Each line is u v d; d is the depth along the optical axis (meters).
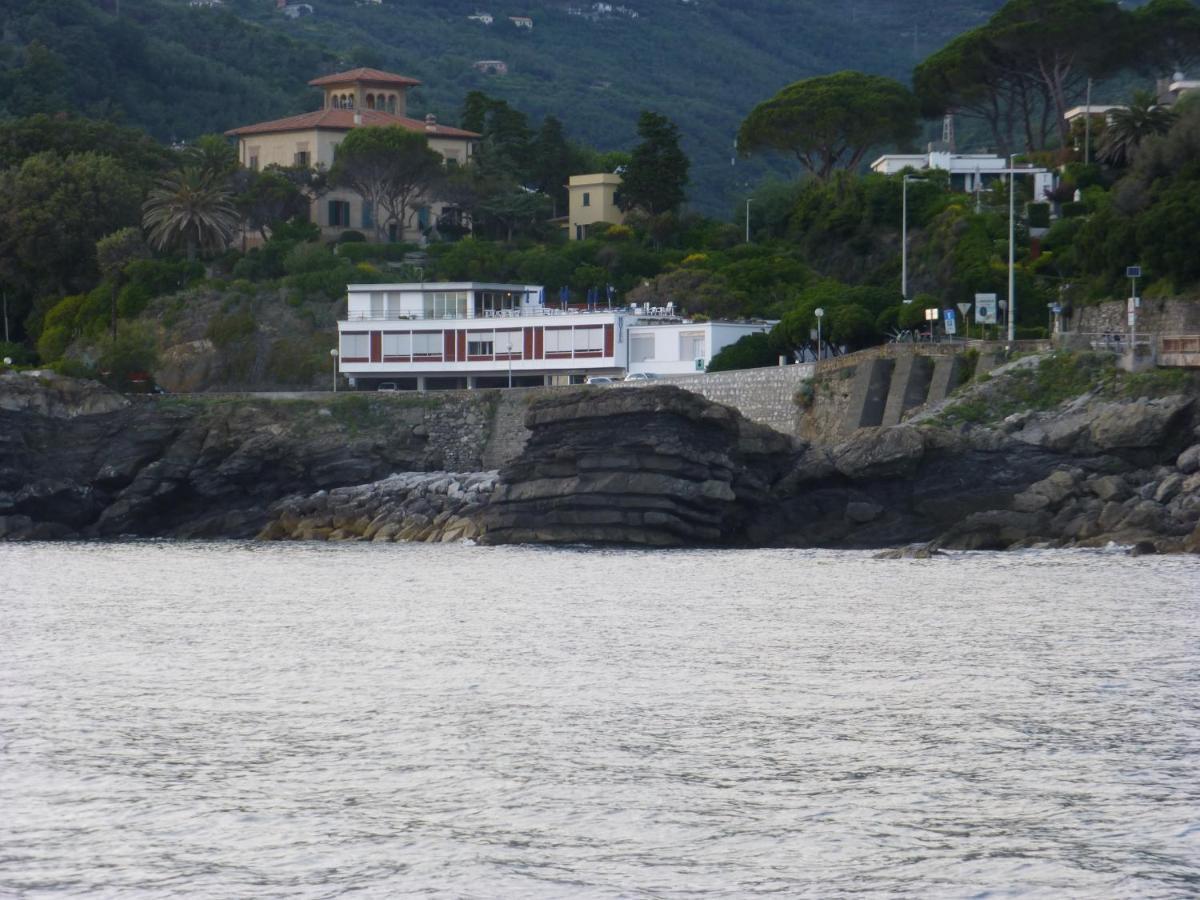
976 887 88.25
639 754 115.94
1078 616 173.88
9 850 95.62
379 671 150.25
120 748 119.00
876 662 149.62
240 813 102.50
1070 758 112.94
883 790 106.19
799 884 89.06
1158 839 95.50
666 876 90.50
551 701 134.38
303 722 127.38
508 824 100.00
